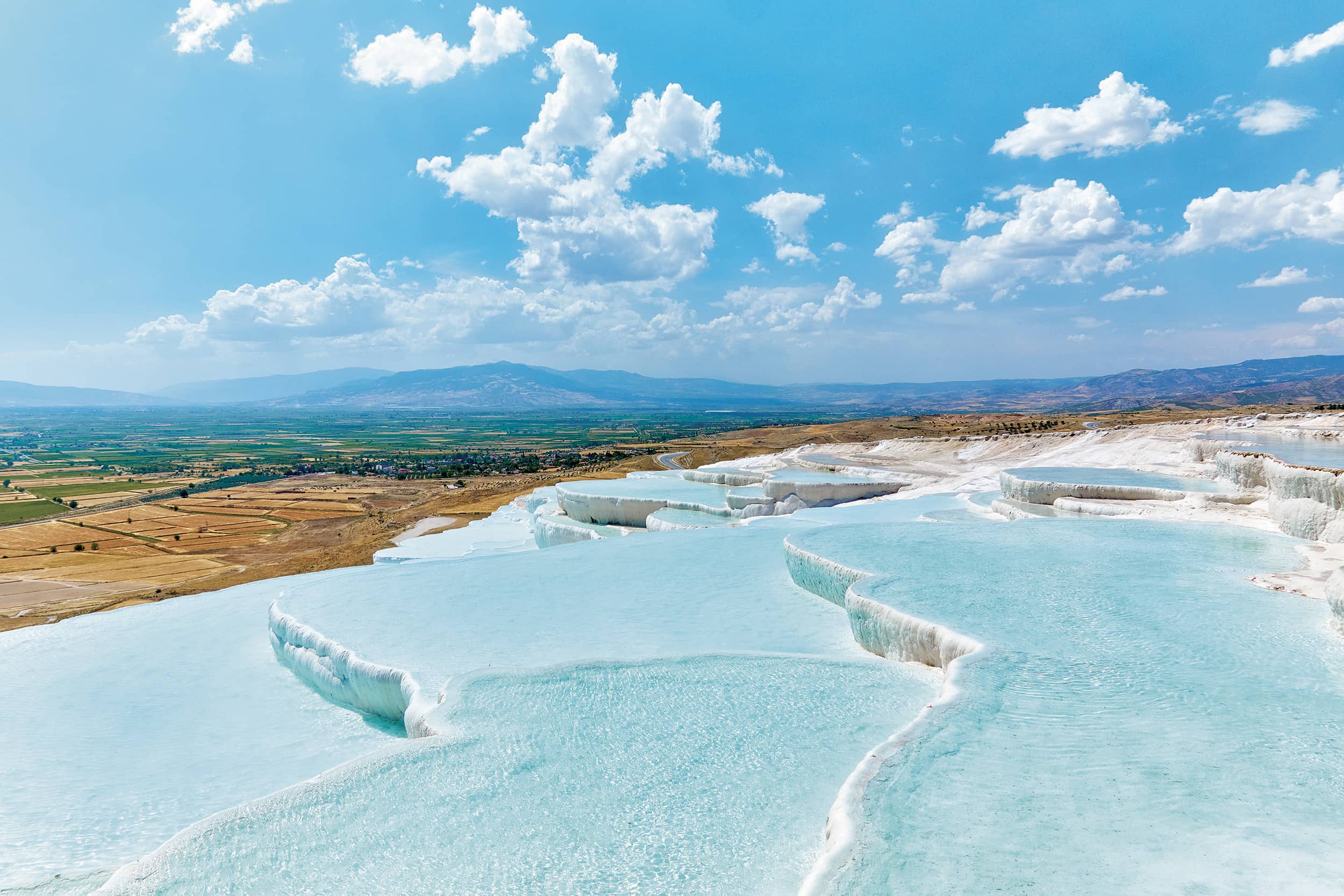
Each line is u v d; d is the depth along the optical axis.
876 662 11.81
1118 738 7.88
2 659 16.48
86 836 9.05
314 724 12.73
